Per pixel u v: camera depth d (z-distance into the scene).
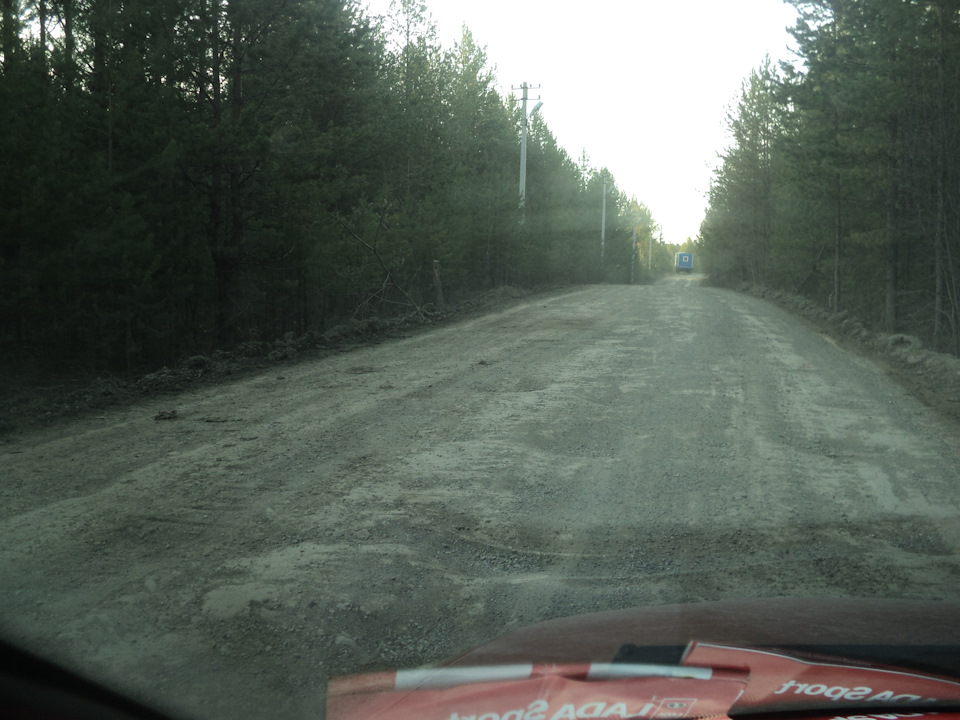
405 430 8.48
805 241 35.31
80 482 6.54
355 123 24.55
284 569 4.66
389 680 2.41
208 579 4.50
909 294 29.03
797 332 19.81
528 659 2.08
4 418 9.22
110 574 4.57
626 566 4.84
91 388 11.20
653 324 20.27
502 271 37.44
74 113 14.48
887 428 8.80
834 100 24.66
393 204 24.28
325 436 8.21
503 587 4.50
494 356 14.29
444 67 40.88
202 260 17.11
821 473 6.97
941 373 12.52
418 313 21.44
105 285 14.66
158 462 7.18
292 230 18.02
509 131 50.19
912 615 2.50
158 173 15.81
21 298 13.49
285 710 3.09
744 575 4.67
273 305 22.23
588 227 62.47
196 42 16.48
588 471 6.99
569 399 10.23
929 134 20.27
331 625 3.94
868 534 5.42
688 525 5.61
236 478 6.66
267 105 19.11
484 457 7.39
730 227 60.19
